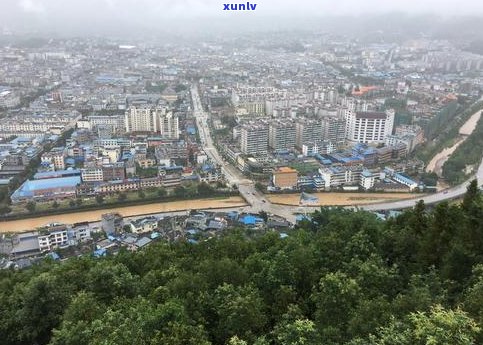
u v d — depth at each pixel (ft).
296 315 414.00
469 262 481.87
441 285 453.17
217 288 498.69
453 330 286.46
